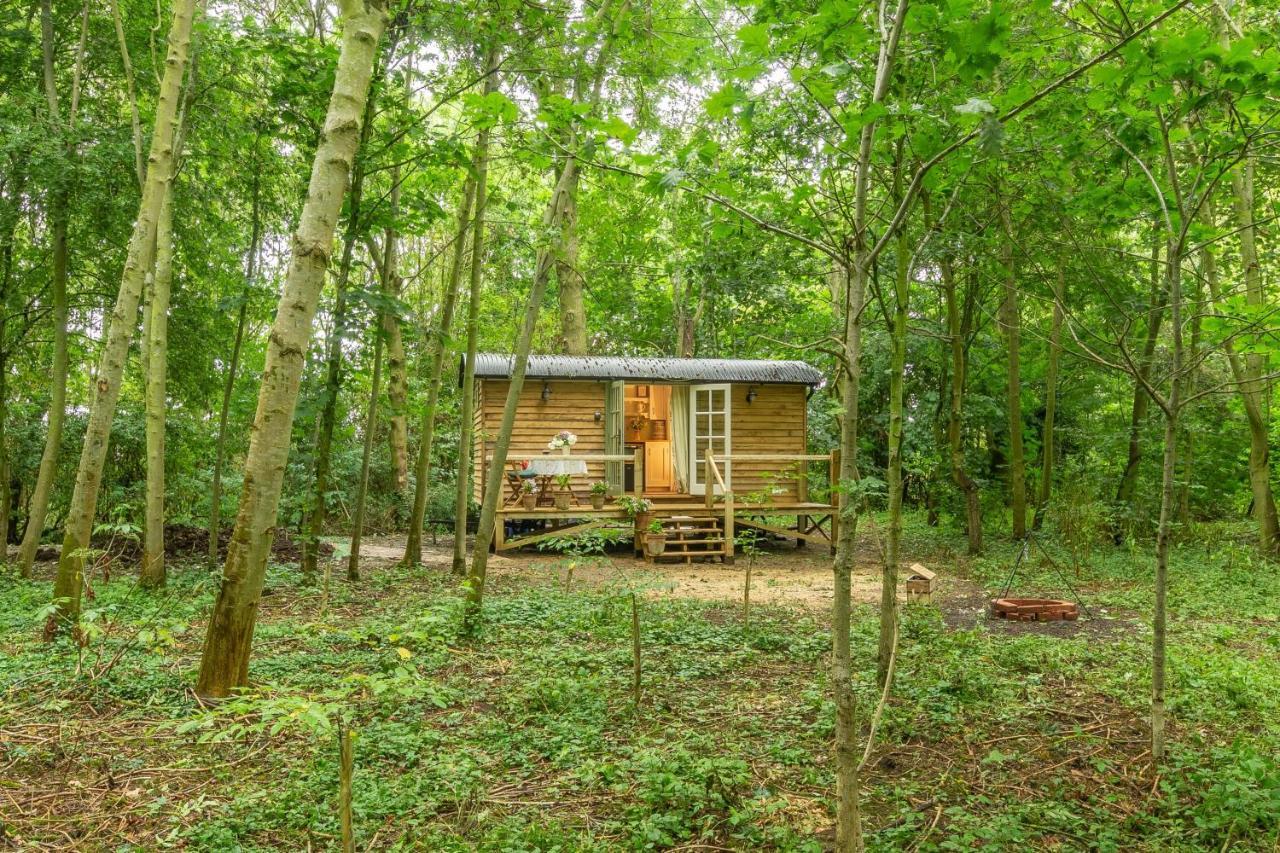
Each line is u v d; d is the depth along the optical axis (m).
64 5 10.16
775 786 4.16
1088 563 12.20
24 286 11.46
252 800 3.73
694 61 7.95
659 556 14.69
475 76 8.94
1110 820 3.79
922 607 8.09
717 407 15.73
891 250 7.80
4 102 9.67
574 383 15.63
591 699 5.41
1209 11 6.37
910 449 17.88
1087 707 5.43
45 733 4.54
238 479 14.23
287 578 9.90
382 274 10.21
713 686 5.98
